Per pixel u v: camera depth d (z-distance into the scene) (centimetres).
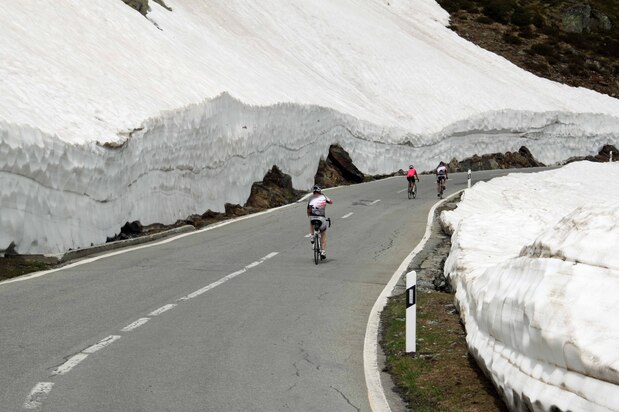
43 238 1448
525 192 3256
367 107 4922
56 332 889
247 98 2978
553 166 5831
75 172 1539
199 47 3338
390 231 2086
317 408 651
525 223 1548
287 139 3306
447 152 5188
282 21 5322
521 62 7075
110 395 663
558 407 475
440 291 1262
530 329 541
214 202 2412
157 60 2638
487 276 796
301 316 1038
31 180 1400
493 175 4622
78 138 1591
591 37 7975
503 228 1491
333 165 3922
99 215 1662
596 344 460
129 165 1814
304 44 5269
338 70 5269
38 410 614
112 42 2498
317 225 1540
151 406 639
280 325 977
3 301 1059
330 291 1235
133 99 2077
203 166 2339
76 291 1154
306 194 3247
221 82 2936
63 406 627
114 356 793
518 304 588
